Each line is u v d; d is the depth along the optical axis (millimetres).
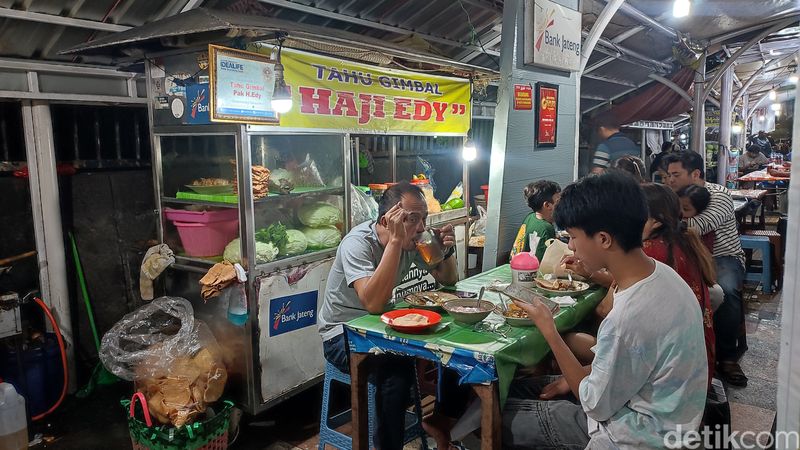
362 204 4141
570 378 2078
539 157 5199
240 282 3266
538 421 2232
